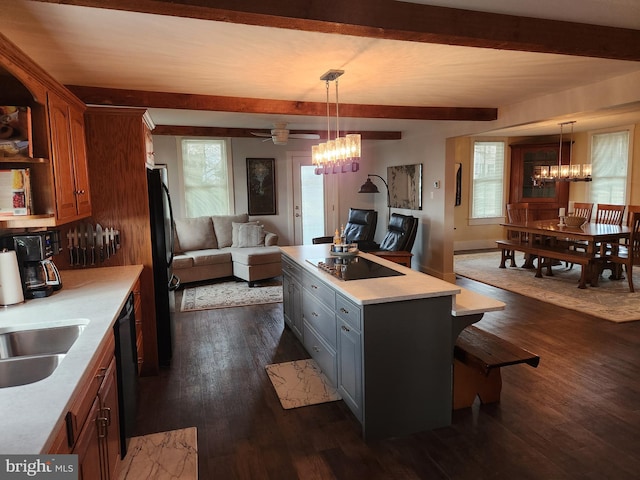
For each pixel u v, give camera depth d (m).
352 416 2.69
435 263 6.29
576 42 2.38
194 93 3.90
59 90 2.38
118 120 3.15
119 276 2.89
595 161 7.47
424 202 6.49
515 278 6.17
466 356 2.54
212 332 4.21
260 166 7.31
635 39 2.50
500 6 2.13
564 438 2.41
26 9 1.98
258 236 6.62
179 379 3.21
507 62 3.03
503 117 4.87
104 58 2.77
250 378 3.21
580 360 3.39
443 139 5.92
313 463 2.24
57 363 1.70
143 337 3.25
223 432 2.53
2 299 2.21
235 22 1.90
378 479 2.12
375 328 2.36
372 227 6.84
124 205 3.21
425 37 2.15
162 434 2.51
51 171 2.24
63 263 3.11
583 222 6.04
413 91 3.95
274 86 3.67
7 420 1.18
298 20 1.88
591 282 5.61
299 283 3.63
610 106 3.60
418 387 2.48
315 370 3.33
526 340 3.80
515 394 2.89
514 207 7.11
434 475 2.14
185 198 6.91
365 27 1.99
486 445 2.36
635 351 3.55
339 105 4.49
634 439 2.39
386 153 7.61
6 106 2.08
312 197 7.76
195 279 6.04
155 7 1.72
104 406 1.74
